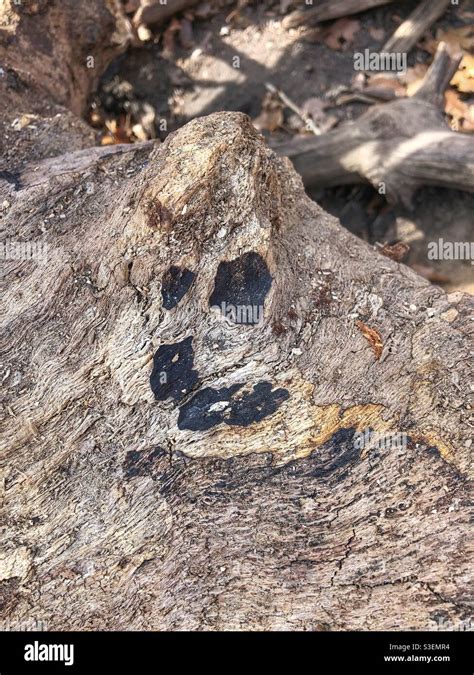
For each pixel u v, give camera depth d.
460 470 0.59
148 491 0.60
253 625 0.58
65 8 0.83
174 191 0.59
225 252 0.60
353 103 0.91
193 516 0.60
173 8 0.94
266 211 0.62
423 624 0.57
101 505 0.60
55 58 0.82
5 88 0.75
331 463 0.60
